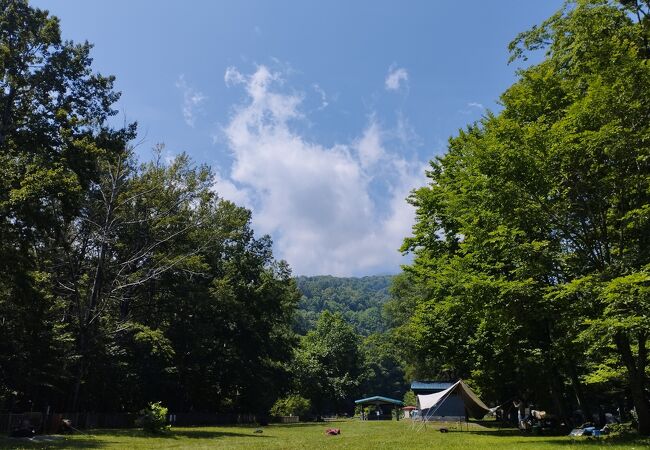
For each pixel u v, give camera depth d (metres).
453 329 30.67
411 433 33.56
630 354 20.44
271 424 65.25
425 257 32.56
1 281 31.11
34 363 33.59
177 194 49.28
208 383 62.03
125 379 48.94
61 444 24.00
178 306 51.59
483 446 19.22
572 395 37.09
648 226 19.36
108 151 36.41
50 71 33.19
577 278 19.58
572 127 20.02
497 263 22.02
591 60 20.92
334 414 119.38
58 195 29.55
